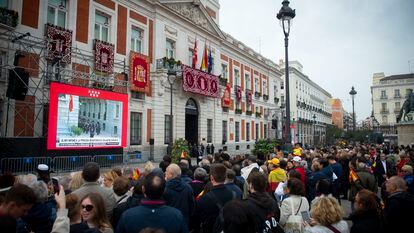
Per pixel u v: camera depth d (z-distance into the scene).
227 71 33.78
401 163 10.53
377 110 74.62
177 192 4.45
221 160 8.37
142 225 3.00
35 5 15.53
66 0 17.36
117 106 17.84
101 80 17.94
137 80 21.05
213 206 4.14
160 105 23.05
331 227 3.44
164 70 22.62
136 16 21.94
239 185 6.35
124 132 18.22
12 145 12.87
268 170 8.00
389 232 4.27
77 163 15.09
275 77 47.84
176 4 25.56
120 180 4.84
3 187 4.11
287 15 13.10
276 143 18.80
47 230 3.26
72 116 15.17
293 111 60.66
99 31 19.42
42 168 5.43
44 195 3.30
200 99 28.05
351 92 29.30
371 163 12.49
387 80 74.62
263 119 42.50
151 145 22.17
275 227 3.62
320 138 73.44
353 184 7.77
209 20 30.17
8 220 2.14
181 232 3.14
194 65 26.25
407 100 28.67
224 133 32.72
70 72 16.91
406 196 4.31
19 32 14.39
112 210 4.15
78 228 3.03
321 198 3.66
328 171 8.25
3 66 13.04
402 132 25.20
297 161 8.43
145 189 3.20
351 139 52.50
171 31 25.06
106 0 19.59
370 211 3.68
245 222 2.70
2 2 14.58
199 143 27.75
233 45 34.56
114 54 19.86
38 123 15.41
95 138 16.41
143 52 22.45
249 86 38.97
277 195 6.06
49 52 15.44
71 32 16.89
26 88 12.66
